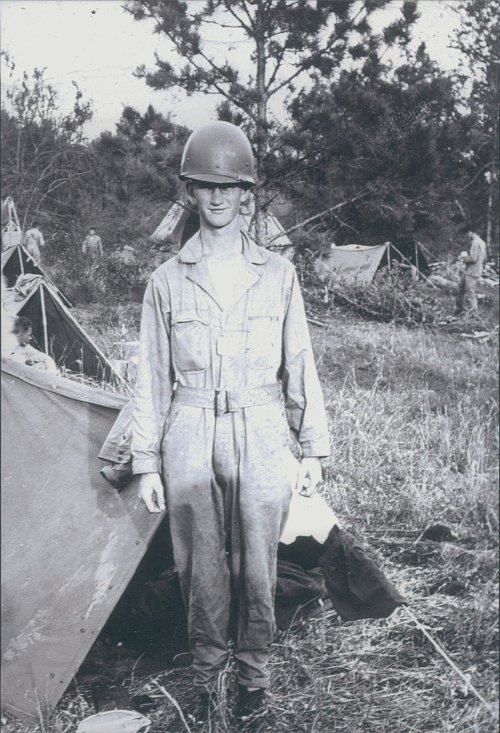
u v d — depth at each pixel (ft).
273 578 6.84
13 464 8.02
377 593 7.68
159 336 6.79
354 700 7.13
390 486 9.23
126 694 7.40
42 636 7.36
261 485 6.49
